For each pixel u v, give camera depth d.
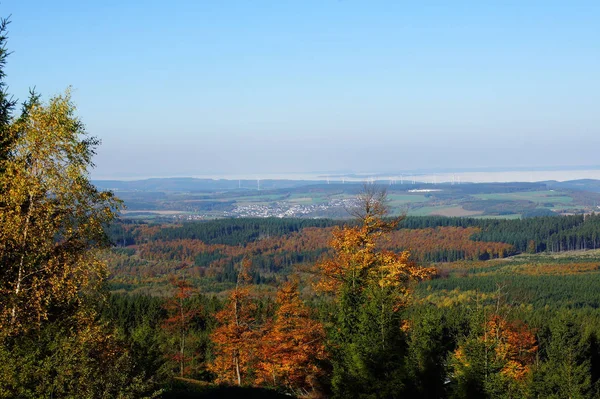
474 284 121.62
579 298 110.00
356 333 26.47
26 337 16.89
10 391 14.90
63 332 17.56
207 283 133.62
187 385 32.22
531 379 39.19
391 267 26.72
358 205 28.25
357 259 27.69
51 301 19.48
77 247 20.44
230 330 35.81
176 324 46.50
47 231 19.64
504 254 174.62
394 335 25.72
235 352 36.19
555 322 45.59
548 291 115.56
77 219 20.44
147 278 139.12
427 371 26.77
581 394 37.59
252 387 32.62
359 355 24.61
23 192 18.88
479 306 37.03
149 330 30.58
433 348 27.83
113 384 16.89
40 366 15.60
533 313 79.50
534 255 178.38
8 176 19.17
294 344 30.48
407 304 26.97
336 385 25.03
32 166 19.94
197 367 44.62
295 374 30.22
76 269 19.64
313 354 30.11
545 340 55.59
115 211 21.58
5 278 18.80
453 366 31.02
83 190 20.52
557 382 38.06
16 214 19.05
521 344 47.78
